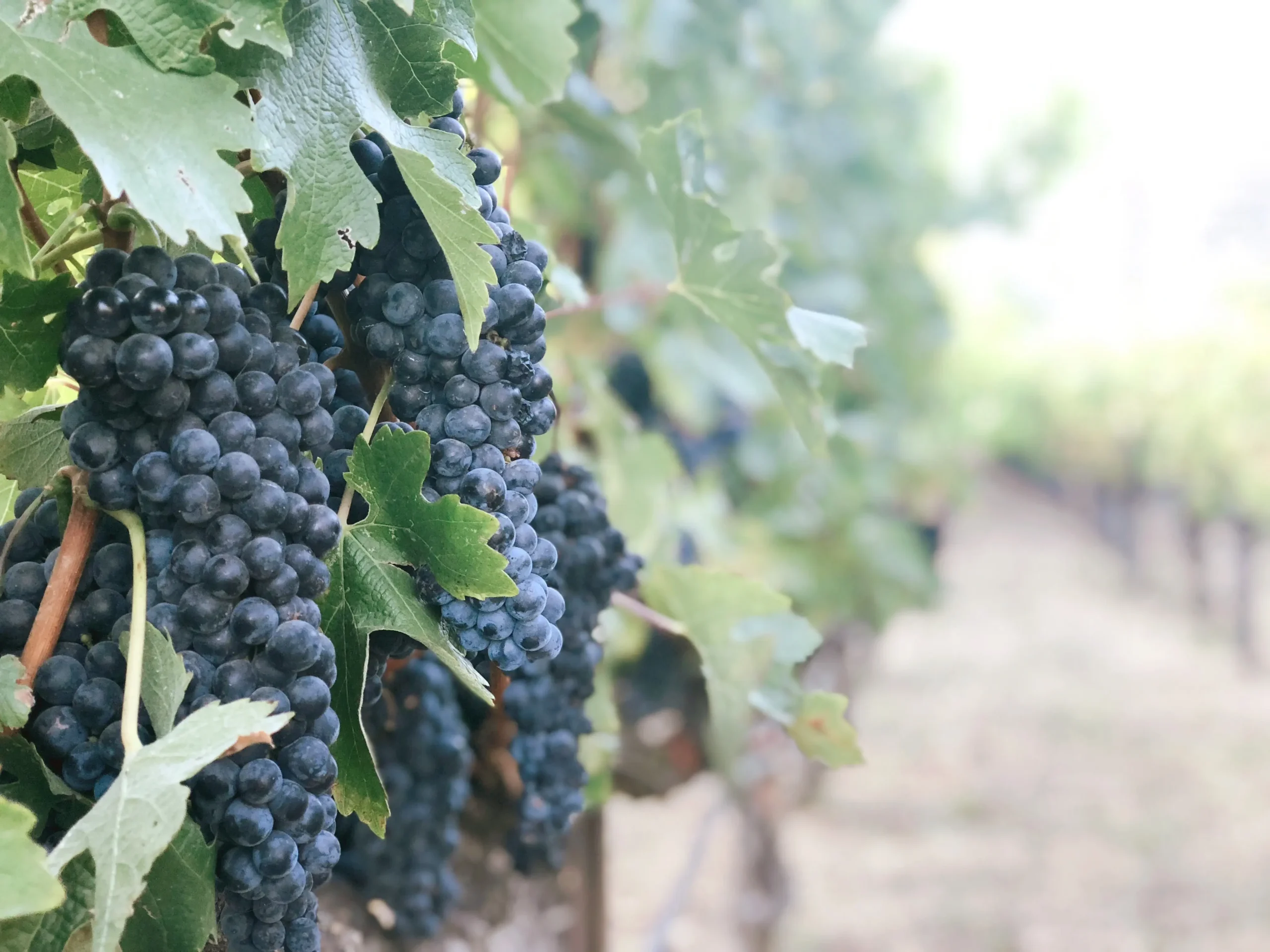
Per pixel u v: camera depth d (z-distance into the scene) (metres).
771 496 1.92
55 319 0.45
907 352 2.58
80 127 0.40
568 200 1.20
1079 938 3.16
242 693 0.42
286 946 0.43
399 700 0.67
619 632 1.04
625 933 2.95
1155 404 5.51
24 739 0.42
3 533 0.46
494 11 0.65
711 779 2.17
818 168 2.18
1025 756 4.41
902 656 5.71
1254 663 5.25
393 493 0.45
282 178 0.48
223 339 0.42
